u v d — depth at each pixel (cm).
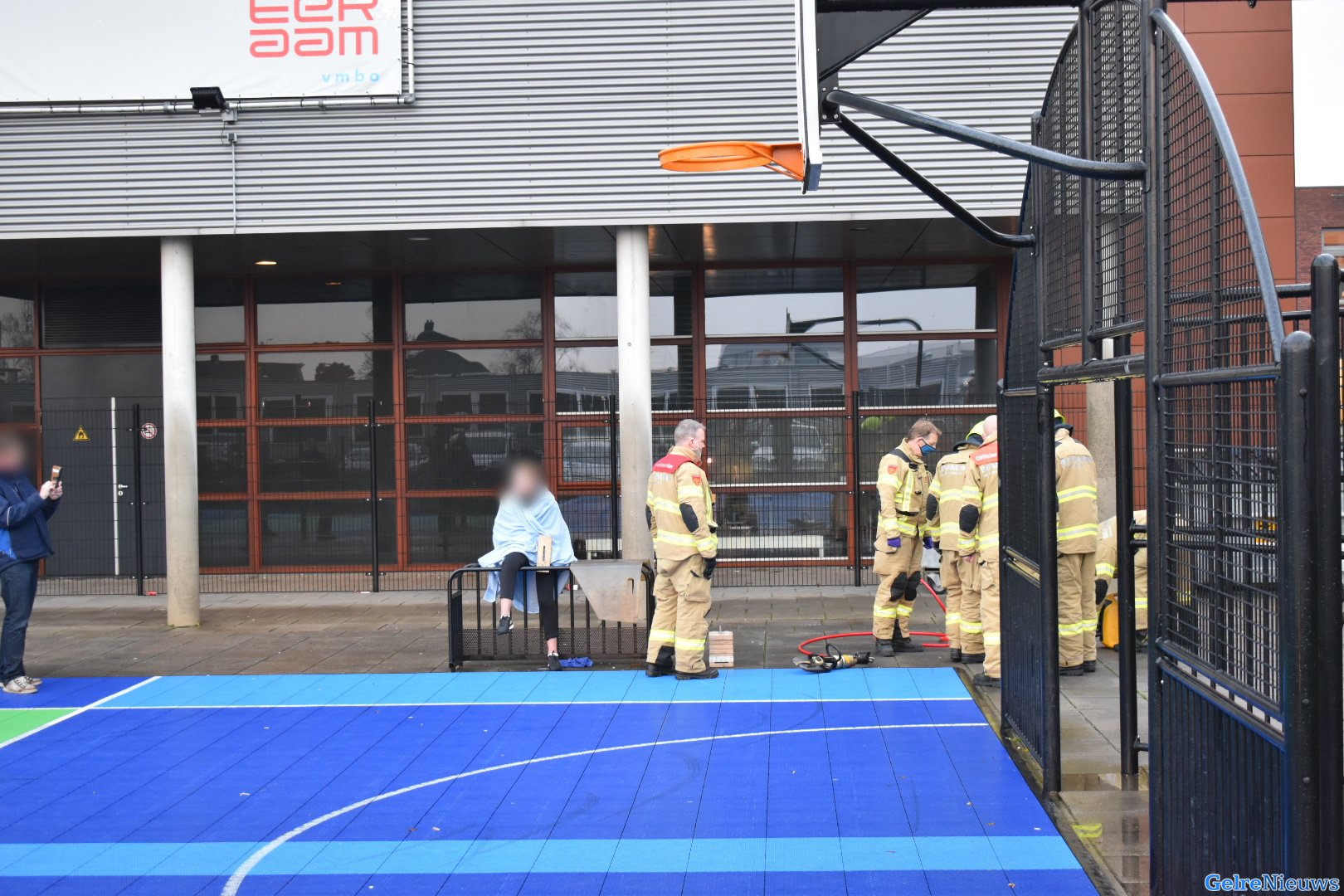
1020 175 1135
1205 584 392
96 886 503
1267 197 1222
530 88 1162
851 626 1092
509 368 1434
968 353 1397
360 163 1172
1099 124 527
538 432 1417
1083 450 869
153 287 1475
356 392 1448
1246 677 357
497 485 1423
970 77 1137
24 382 1473
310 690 877
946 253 1356
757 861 517
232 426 1447
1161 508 425
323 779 655
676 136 1157
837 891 482
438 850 540
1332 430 310
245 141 1174
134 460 1442
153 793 634
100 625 1180
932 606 1223
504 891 491
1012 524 696
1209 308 398
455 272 1441
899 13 553
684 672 877
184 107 1171
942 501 927
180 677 934
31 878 514
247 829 574
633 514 1166
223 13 1162
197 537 1171
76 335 1473
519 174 1166
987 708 777
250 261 1362
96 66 1170
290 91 1164
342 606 1270
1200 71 393
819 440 1360
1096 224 524
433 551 1426
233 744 731
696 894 482
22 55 1172
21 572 886
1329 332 310
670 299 1412
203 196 1178
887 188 1145
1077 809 573
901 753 678
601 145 1159
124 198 1181
